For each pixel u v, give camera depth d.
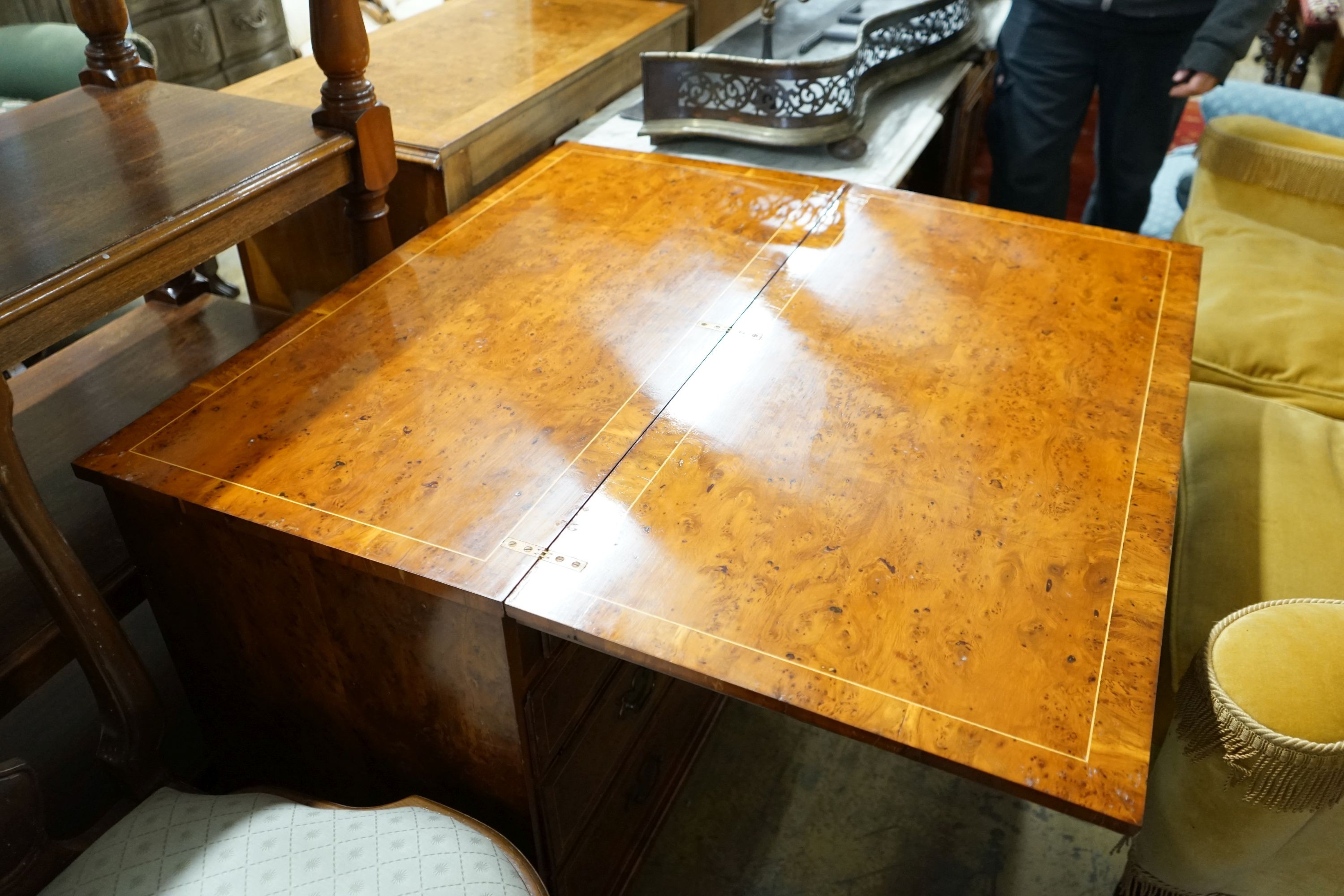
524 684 1.11
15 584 1.29
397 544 1.04
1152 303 1.44
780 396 1.25
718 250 1.57
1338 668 1.01
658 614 0.97
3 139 1.42
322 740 1.36
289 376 1.29
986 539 1.05
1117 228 2.66
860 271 1.52
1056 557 1.03
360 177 1.52
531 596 0.98
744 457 1.15
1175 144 4.07
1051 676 0.91
